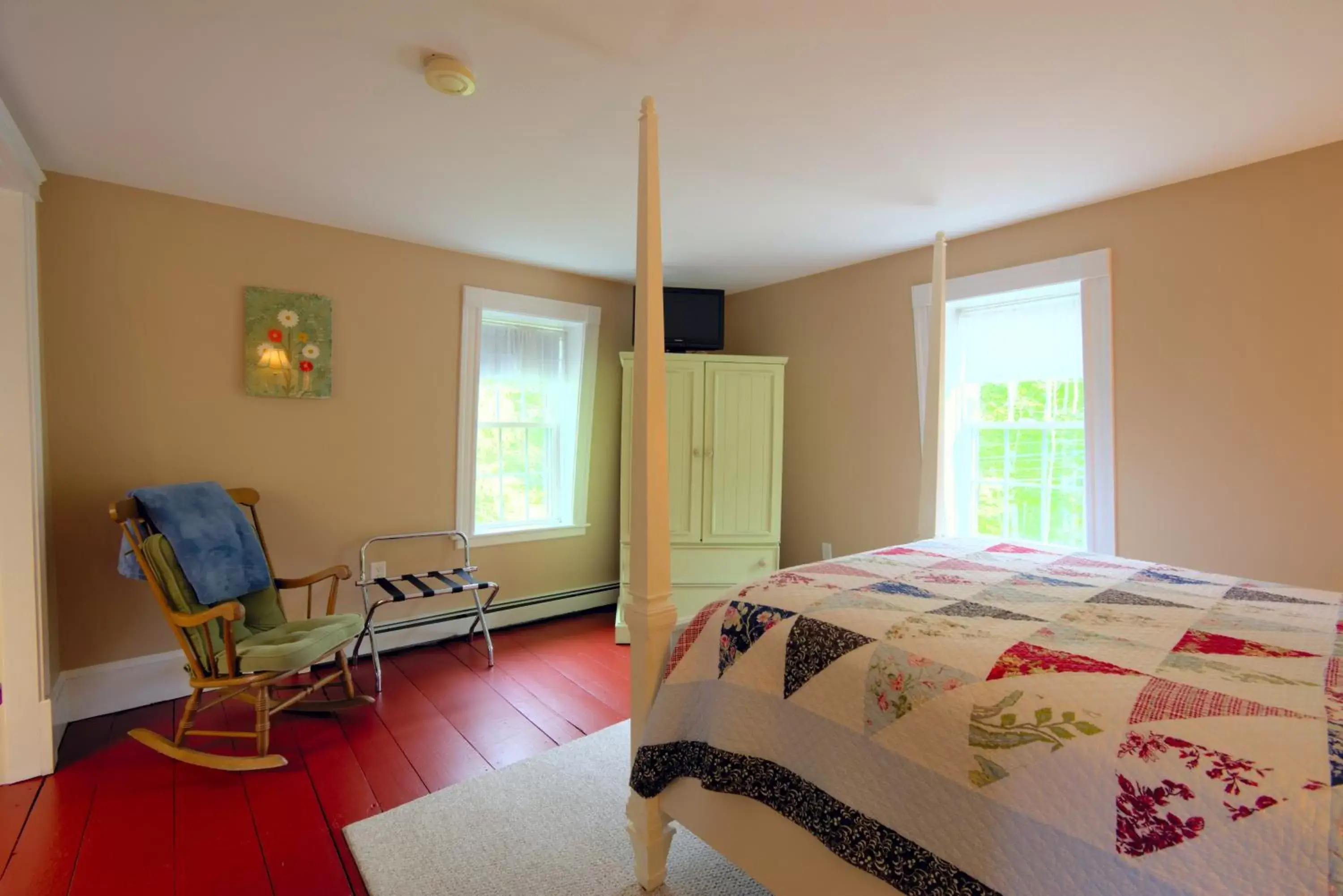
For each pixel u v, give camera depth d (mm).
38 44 1607
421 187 2592
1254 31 1544
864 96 1863
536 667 3211
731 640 1502
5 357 2061
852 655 1272
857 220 2947
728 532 3861
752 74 1752
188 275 2754
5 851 1769
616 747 2406
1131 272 2637
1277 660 1119
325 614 3086
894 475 3541
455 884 1666
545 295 3896
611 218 2959
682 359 3801
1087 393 2762
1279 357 2293
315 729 2525
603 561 4266
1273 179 2291
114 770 2193
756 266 3770
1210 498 2459
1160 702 969
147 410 2676
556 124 2045
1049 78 1765
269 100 1904
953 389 3320
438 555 3541
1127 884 872
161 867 1714
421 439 3455
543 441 4027
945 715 1102
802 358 4027
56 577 2486
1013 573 1788
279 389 2971
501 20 1517
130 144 2209
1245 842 795
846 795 1212
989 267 3098
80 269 2516
